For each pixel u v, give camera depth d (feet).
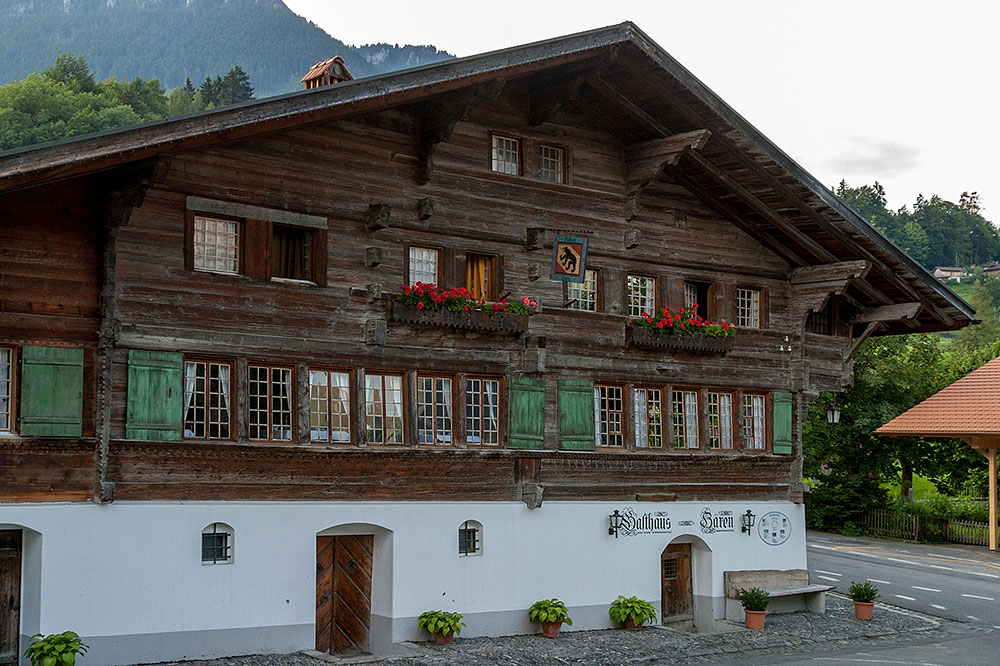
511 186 72.33
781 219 82.07
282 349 62.23
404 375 67.10
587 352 74.84
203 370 60.34
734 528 82.12
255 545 60.80
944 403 123.75
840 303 91.09
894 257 82.79
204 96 403.34
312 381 63.67
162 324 58.54
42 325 55.16
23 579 55.62
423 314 66.28
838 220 80.12
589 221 75.82
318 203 64.49
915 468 141.38
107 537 56.08
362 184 66.28
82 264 56.49
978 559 115.65
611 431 76.38
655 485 78.02
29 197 55.06
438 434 68.54
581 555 74.02
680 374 79.41
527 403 71.56
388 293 65.57
